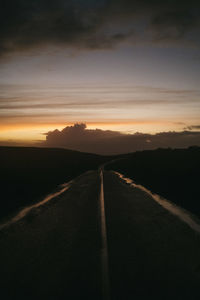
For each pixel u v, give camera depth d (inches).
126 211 412.8
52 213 414.9
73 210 436.8
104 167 2410.2
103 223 331.6
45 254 228.2
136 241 258.1
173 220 348.8
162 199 536.4
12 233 300.2
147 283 171.3
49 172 1366.9
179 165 1409.9
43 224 342.6
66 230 307.6
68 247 244.4
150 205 466.9
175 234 283.1
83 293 158.9
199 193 553.3
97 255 219.9
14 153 2984.7
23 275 187.2
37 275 186.4
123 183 883.4
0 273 191.9
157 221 343.6
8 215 400.2
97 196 597.3
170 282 172.4
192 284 170.1
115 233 286.4
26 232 303.9
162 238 268.1
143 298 153.6
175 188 658.8
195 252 228.1
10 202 510.3
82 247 242.4
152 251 230.1
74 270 191.8
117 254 223.5
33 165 1824.6
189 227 311.7
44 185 818.8
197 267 196.1
